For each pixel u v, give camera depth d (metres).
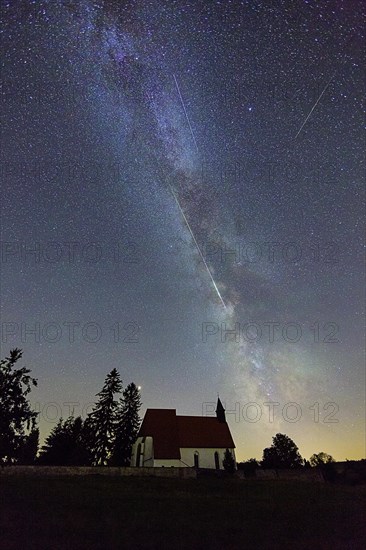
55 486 27.73
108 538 15.89
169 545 15.35
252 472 43.78
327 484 38.88
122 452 57.56
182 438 56.44
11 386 42.34
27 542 15.05
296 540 16.88
